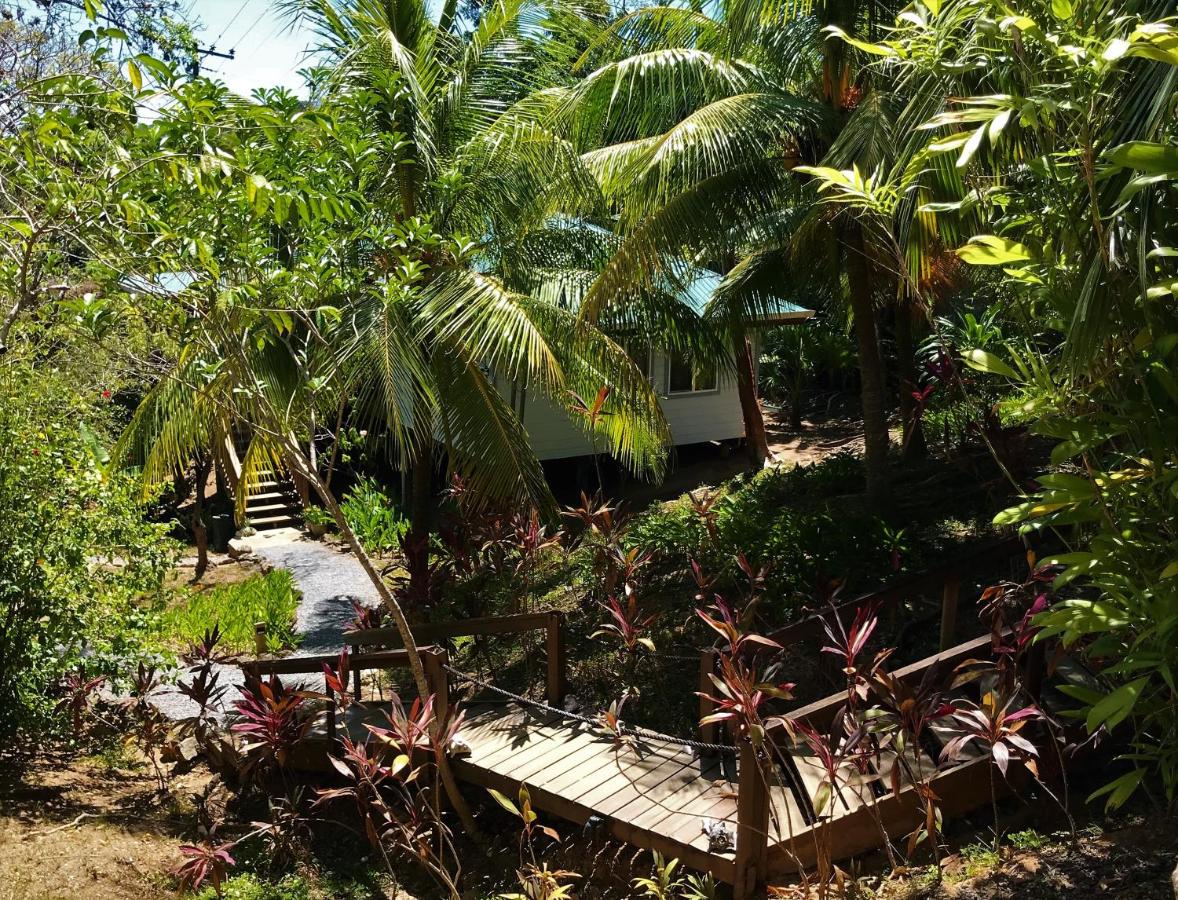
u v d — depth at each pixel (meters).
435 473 16.94
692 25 10.11
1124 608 3.16
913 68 3.98
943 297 12.69
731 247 10.84
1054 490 3.22
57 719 7.21
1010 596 5.14
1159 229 2.88
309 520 16.23
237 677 9.83
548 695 7.26
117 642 7.26
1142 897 3.64
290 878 5.84
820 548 8.09
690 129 8.52
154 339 8.57
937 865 4.30
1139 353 3.10
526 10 10.46
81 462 7.27
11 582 6.52
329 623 11.82
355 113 7.46
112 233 4.38
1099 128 2.89
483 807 6.52
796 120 8.55
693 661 7.55
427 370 8.95
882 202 3.62
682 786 5.66
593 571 9.17
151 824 6.25
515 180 9.87
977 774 4.88
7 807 6.02
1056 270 3.22
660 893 4.55
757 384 16.64
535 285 10.66
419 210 9.67
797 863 4.38
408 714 6.98
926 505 9.70
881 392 9.58
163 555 7.91
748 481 13.89
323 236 5.37
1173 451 2.97
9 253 4.39
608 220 11.38
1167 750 3.48
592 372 9.77
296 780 7.00
